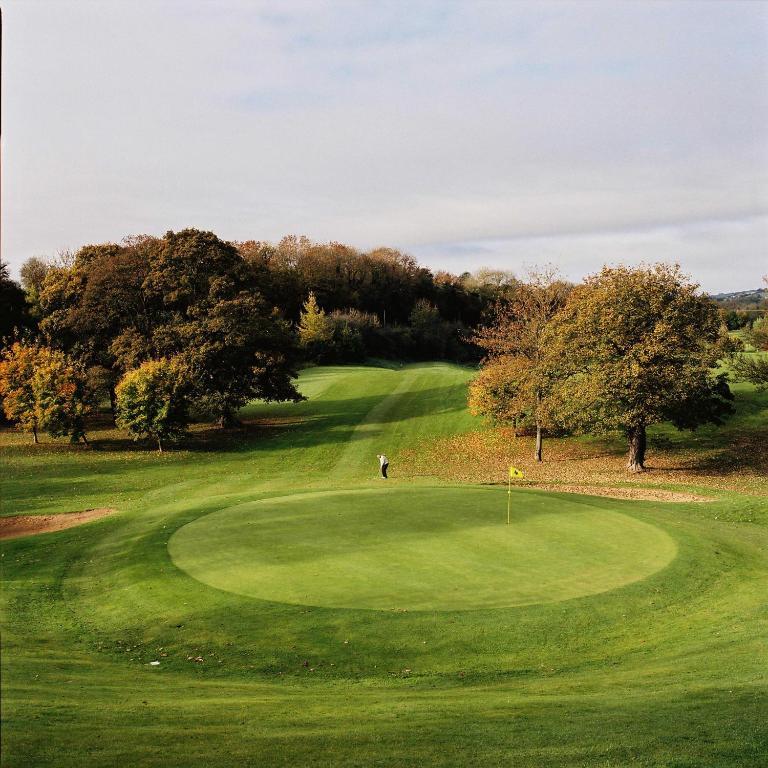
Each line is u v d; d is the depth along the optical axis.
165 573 19.91
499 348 52.09
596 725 11.23
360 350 108.81
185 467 47.34
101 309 58.19
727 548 21.55
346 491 29.52
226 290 57.50
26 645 16.09
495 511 25.23
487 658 14.93
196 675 14.47
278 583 18.52
